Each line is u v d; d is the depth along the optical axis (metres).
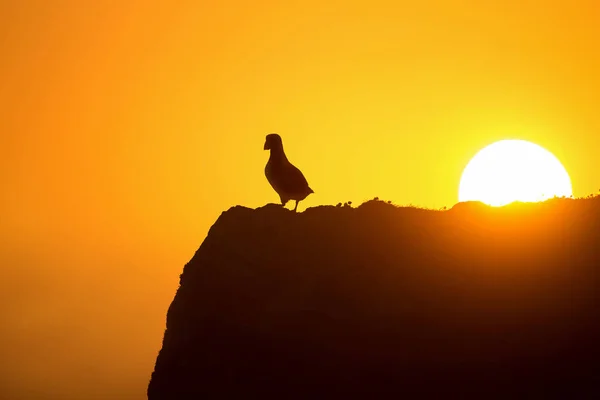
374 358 61.78
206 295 69.25
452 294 63.88
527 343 60.41
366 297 64.69
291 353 63.69
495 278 64.44
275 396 62.56
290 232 69.38
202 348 67.12
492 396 58.72
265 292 67.19
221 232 71.50
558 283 63.47
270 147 65.81
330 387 61.50
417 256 66.56
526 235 67.31
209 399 64.88
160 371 69.19
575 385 57.97
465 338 61.44
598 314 61.03
